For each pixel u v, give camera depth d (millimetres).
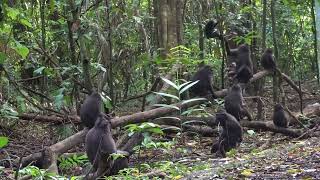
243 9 14883
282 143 10680
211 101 12008
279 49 19516
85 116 8945
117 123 9688
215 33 13219
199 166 7840
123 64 14523
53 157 8281
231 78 13055
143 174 7367
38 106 10805
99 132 7258
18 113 10469
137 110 13992
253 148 10297
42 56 12367
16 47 8930
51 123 11273
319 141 9688
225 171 7191
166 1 13633
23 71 12734
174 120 11086
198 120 11164
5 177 7371
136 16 13227
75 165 8922
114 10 11680
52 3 10102
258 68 17938
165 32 13484
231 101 11078
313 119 12422
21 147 10445
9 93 10820
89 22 10461
